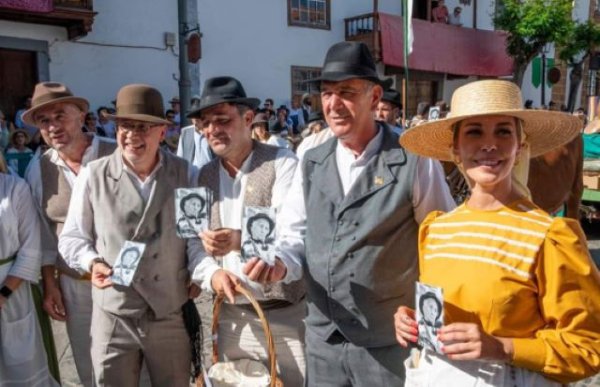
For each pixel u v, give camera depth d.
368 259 2.24
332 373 2.41
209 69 14.12
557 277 1.59
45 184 3.14
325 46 16.38
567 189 4.78
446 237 1.86
